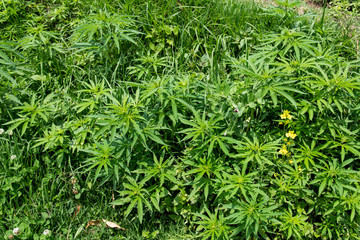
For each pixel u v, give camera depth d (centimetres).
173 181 275
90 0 411
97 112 313
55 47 362
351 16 449
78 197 306
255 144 285
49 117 325
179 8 409
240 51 392
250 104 281
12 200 300
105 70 362
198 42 391
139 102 276
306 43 328
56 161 318
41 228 289
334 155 307
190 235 295
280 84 270
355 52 397
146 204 274
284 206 295
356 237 282
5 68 314
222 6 415
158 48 384
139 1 410
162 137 314
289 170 296
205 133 275
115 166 275
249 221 251
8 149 307
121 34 325
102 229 295
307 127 300
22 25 403
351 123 325
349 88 276
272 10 355
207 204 297
